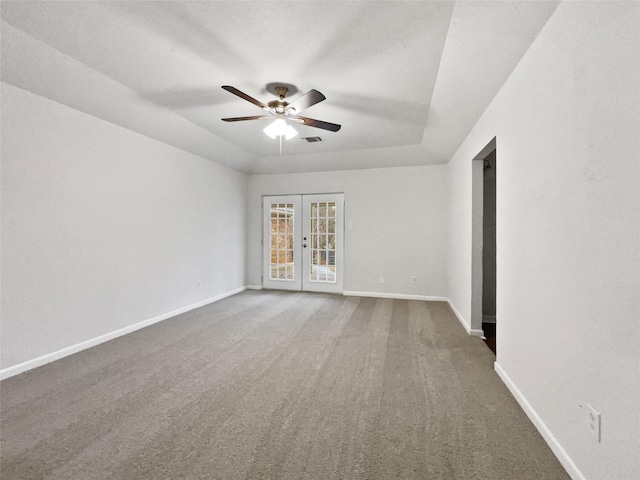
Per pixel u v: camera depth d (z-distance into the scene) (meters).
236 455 1.58
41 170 2.63
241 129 3.95
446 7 1.75
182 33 2.03
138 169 3.59
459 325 3.81
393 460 1.54
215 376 2.45
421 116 3.43
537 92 1.82
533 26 1.75
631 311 1.09
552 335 1.64
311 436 1.73
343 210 5.59
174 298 4.18
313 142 4.47
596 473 1.27
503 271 2.38
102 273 3.17
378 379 2.41
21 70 2.32
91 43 2.16
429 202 5.14
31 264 2.56
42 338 2.64
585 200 1.36
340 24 1.91
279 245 5.98
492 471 1.47
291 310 4.49
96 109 2.98
